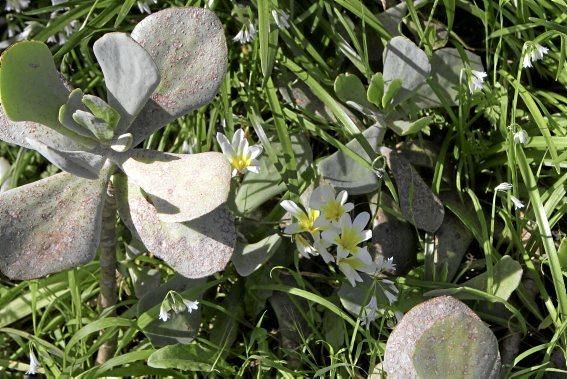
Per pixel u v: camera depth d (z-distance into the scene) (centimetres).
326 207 134
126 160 126
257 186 138
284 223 139
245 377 138
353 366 132
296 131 141
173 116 126
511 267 137
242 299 138
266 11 137
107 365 132
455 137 144
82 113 122
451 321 128
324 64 144
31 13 145
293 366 136
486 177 145
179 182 124
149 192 124
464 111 142
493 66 147
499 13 146
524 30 144
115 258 133
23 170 148
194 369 133
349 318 133
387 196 141
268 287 136
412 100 141
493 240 142
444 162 144
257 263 133
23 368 138
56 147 126
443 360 128
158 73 121
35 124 127
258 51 144
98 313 139
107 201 129
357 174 138
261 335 135
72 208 126
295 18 145
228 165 123
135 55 120
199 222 127
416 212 139
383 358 133
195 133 144
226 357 136
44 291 140
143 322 133
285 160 138
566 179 139
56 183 126
